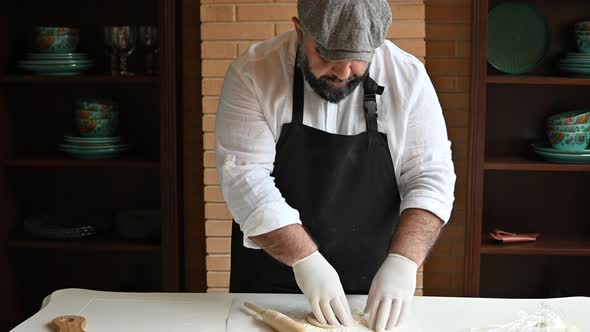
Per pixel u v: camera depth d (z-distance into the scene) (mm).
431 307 1852
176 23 3166
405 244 1872
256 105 1949
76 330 1698
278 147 1997
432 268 3418
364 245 2121
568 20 3287
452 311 1828
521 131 3363
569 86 3322
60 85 3428
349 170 2012
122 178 3484
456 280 3416
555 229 3438
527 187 3420
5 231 3314
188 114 3367
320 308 1767
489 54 3254
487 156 3342
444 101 3303
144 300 1914
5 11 3273
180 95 3266
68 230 3273
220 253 3221
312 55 1770
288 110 1968
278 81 1955
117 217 3324
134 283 3549
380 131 1981
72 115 3447
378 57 1996
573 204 3422
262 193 1862
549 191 3420
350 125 1989
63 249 3523
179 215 3248
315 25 1687
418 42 3078
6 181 3322
